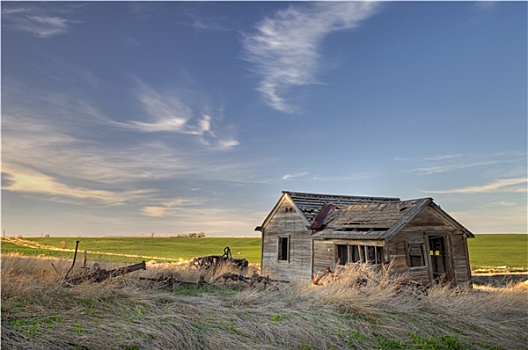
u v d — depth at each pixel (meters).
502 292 13.11
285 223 20.44
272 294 10.55
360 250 15.47
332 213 19.14
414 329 8.61
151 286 11.26
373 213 17.19
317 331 7.73
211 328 7.32
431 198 15.67
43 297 7.57
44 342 5.71
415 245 15.59
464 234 16.69
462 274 16.20
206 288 11.88
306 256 18.56
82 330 6.34
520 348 8.38
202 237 90.06
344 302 9.38
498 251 46.16
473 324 9.38
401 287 11.44
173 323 7.13
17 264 10.97
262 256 21.55
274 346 6.99
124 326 6.69
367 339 7.86
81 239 68.38
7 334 5.71
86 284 8.74
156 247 52.69
